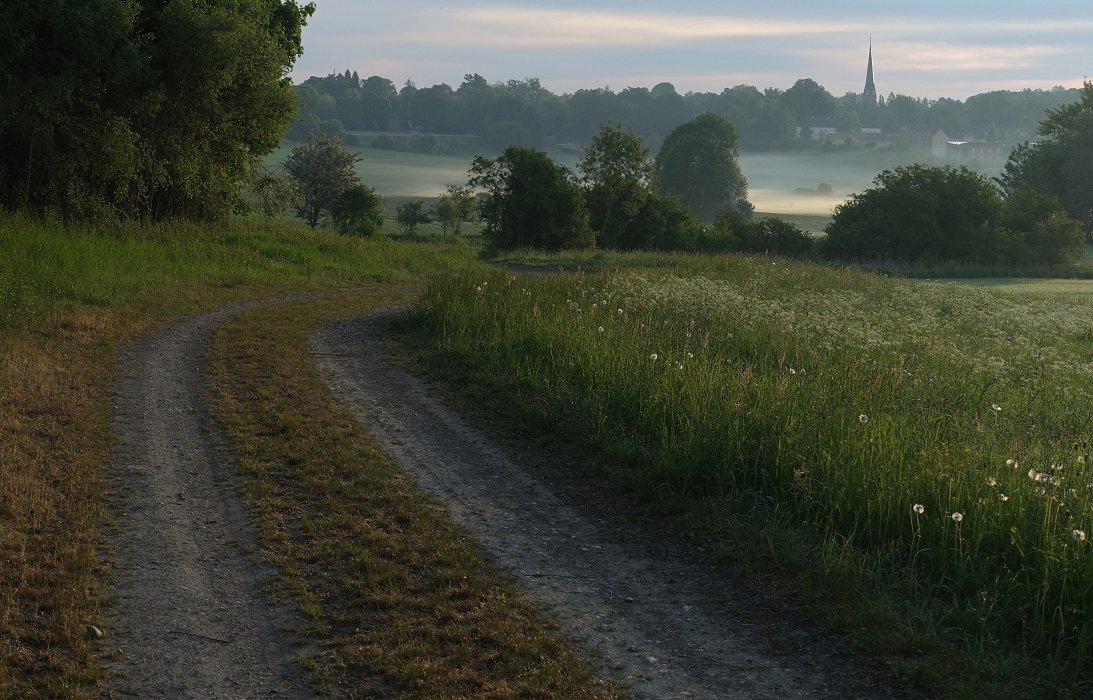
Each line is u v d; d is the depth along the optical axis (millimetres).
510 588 6461
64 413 10227
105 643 5617
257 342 14875
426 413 11195
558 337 13383
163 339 14805
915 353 13664
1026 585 5984
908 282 30172
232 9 30219
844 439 8336
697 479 8516
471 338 14641
